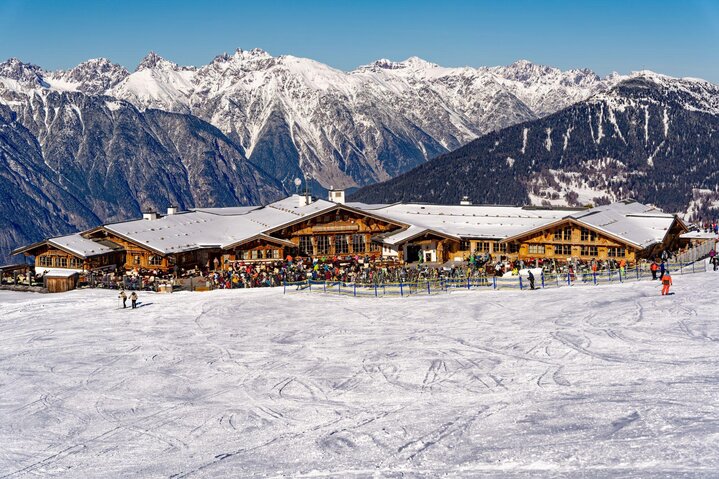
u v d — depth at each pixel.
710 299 55.16
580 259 84.38
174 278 81.12
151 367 45.09
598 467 24.98
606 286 66.94
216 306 64.56
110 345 51.59
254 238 88.56
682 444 26.25
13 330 58.69
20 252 88.19
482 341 47.31
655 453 25.66
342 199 106.06
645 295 59.94
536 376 38.50
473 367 41.22
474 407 33.91
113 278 80.44
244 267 84.62
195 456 30.31
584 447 27.00
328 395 37.78
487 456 27.22
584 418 30.45
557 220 84.88
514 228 91.06
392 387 38.47
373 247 92.94
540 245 86.62
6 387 42.12
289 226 91.56
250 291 73.19
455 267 78.38
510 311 57.25
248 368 43.88
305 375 41.66
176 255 85.88
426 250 89.06
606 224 86.00
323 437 31.33
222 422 34.47
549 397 34.38
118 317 62.12
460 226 93.38
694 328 46.41
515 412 32.44
